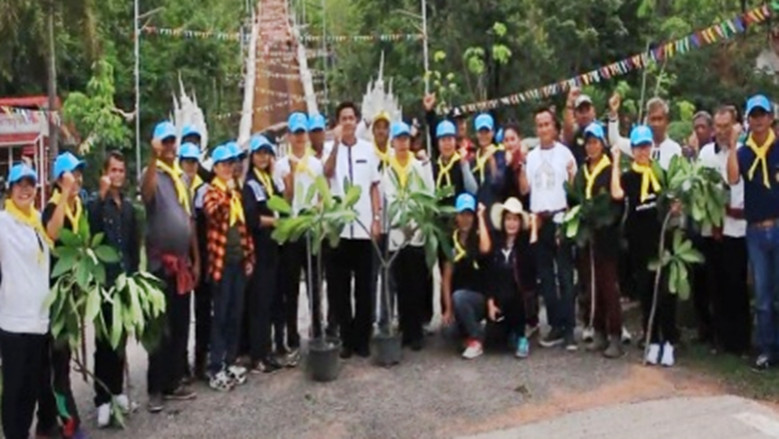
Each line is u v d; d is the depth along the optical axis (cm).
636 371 611
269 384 610
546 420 535
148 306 520
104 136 1783
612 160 636
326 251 656
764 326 599
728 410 530
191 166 603
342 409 562
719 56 1577
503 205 658
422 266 670
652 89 1644
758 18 672
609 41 1975
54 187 528
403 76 2361
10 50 1591
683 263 607
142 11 2750
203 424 545
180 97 2586
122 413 554
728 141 612
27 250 496
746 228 602
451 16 2191
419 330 679
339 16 4172
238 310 607
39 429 536
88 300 507
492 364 638
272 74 3850
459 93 2044
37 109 1684
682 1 1477
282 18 4622
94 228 544
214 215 587
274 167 652
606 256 636
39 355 506
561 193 661
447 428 534
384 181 655
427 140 769
